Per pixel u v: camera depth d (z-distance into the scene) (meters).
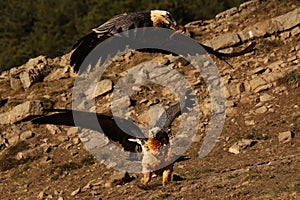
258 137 72.38
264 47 99.94
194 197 46.25
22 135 86.88
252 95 85.25
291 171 49.28
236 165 62.50
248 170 52.81
